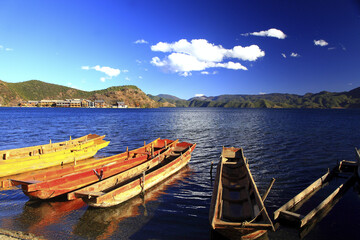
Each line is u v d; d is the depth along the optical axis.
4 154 21.72
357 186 16.77
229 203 12.54
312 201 14.08
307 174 20.22
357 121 85.50
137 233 11.02
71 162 23.88
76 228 11.42
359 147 32.88
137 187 15.13
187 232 11.12
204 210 13.47
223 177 16.06
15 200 14.71
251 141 38.56
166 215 12.83
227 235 9.69
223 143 36.84
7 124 67.25
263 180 18.55
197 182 18.36
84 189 13.10
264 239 10.36
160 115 132.00
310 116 125.62
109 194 12.98
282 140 39.50
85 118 98.12
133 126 64.94
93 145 26.94
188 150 23.36
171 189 16.80
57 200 14.66
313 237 10.67
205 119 98.31
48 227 11.49
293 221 11.46
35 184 12.77
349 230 11.30
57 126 63.53
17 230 11.11
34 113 132.25
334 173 19.14
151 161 19.81
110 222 12.02
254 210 11.09
